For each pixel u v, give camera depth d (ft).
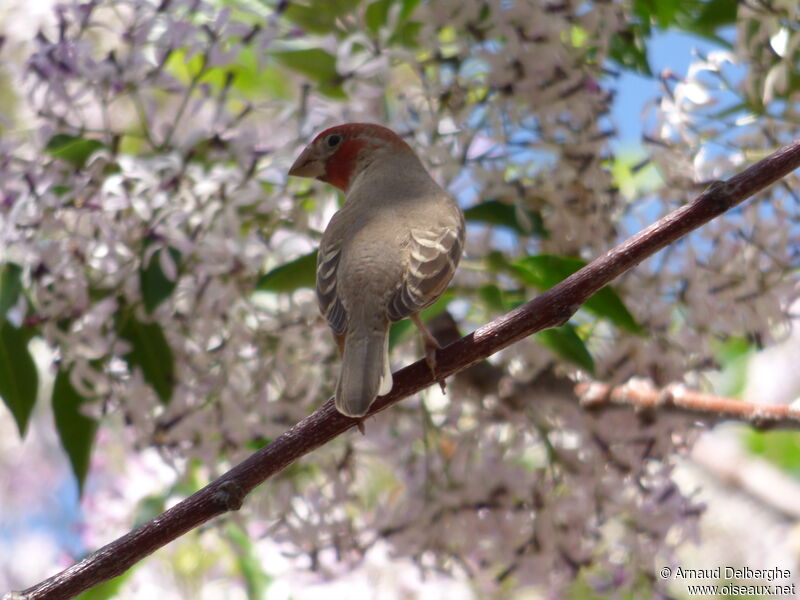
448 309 37.93
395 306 29.25
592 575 42.24
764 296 35.63
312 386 36.63
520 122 36.04
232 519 38.19
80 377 35.01
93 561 25.52
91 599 43.37
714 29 40.93
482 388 36.96
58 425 36.24
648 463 38.70
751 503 56.90
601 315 33.32
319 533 37.32
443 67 35.88
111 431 45.80
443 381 28.12
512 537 36.17
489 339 27.73
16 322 35.81
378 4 39.81
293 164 36.47
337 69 37.09
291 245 36.73
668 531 36.60
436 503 36.78
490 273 35.37
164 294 33.50
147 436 35.65
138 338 35.53
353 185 35.63
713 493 57.72
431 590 43.14
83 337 34.47
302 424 27.14
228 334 35.63
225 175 33.94
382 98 37.22
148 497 43.21
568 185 36.14
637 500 36.86
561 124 35.99
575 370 37.11
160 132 40.40
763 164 26.99
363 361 28.30
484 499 36.32
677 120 36.47
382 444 37.91
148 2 34.86
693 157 36.52
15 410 35.81
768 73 35.94
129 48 34.81
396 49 36.14
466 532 36.35
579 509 36.32
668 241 26.91
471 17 35.60
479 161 35.91
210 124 36.47
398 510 37.19
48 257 33.99
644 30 40.47
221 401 35.63
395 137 36.24
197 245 34.12
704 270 35.83
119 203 33.42
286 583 41.06
